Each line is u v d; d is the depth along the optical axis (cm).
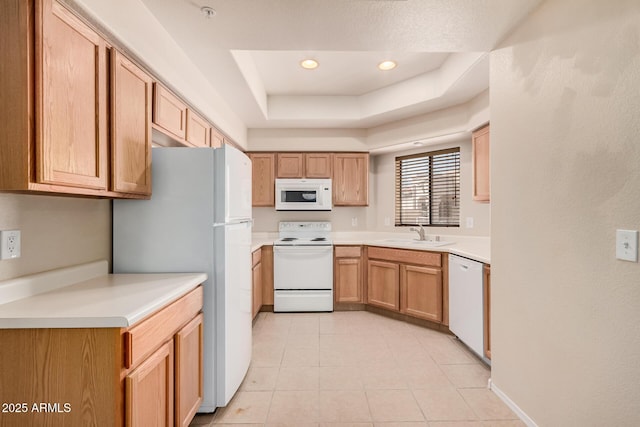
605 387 121
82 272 158
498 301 190
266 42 194
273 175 403
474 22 169
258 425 170
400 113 348
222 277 180
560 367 143
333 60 285
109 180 140
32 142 104
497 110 190
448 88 277
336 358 248
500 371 190
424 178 387
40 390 108
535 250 158
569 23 137
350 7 158
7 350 108
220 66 234
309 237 421
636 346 110
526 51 164
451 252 285
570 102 137
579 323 132
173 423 142
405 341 281
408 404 188
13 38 102
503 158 184
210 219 181
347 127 404
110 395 108
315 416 177
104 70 136
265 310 372
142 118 164
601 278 123
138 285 150
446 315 297
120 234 180
